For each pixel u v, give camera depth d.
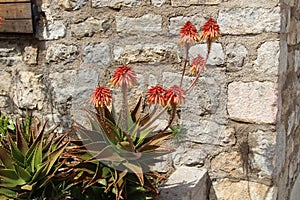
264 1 2.77
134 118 2.65
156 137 2.59
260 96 2.84
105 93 2.46
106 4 3.04
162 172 3.07
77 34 3.13
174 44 2.96
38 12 3.19
